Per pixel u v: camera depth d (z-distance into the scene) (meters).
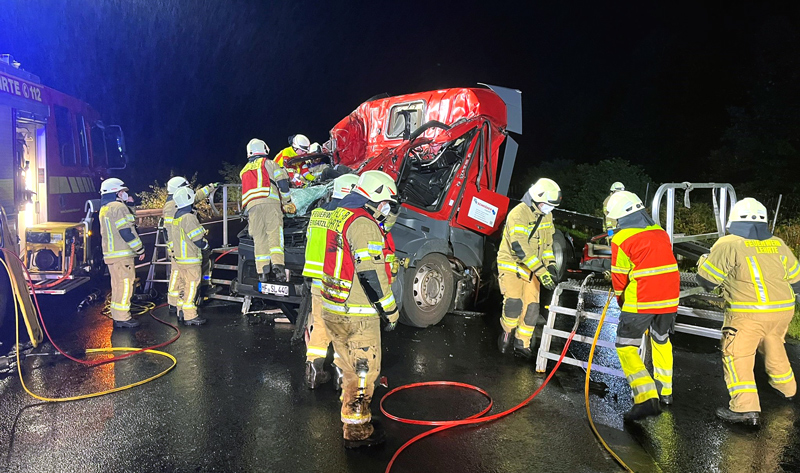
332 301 3.88
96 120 9.84
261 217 6.47
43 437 4.08
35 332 6.16
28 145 7.87
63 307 7.97
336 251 3.86
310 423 4.32
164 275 10.17
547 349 5.39
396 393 4.93
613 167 16.33
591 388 5.03
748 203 4.39
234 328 6.91
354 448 3.93
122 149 10.36
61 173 8.46
